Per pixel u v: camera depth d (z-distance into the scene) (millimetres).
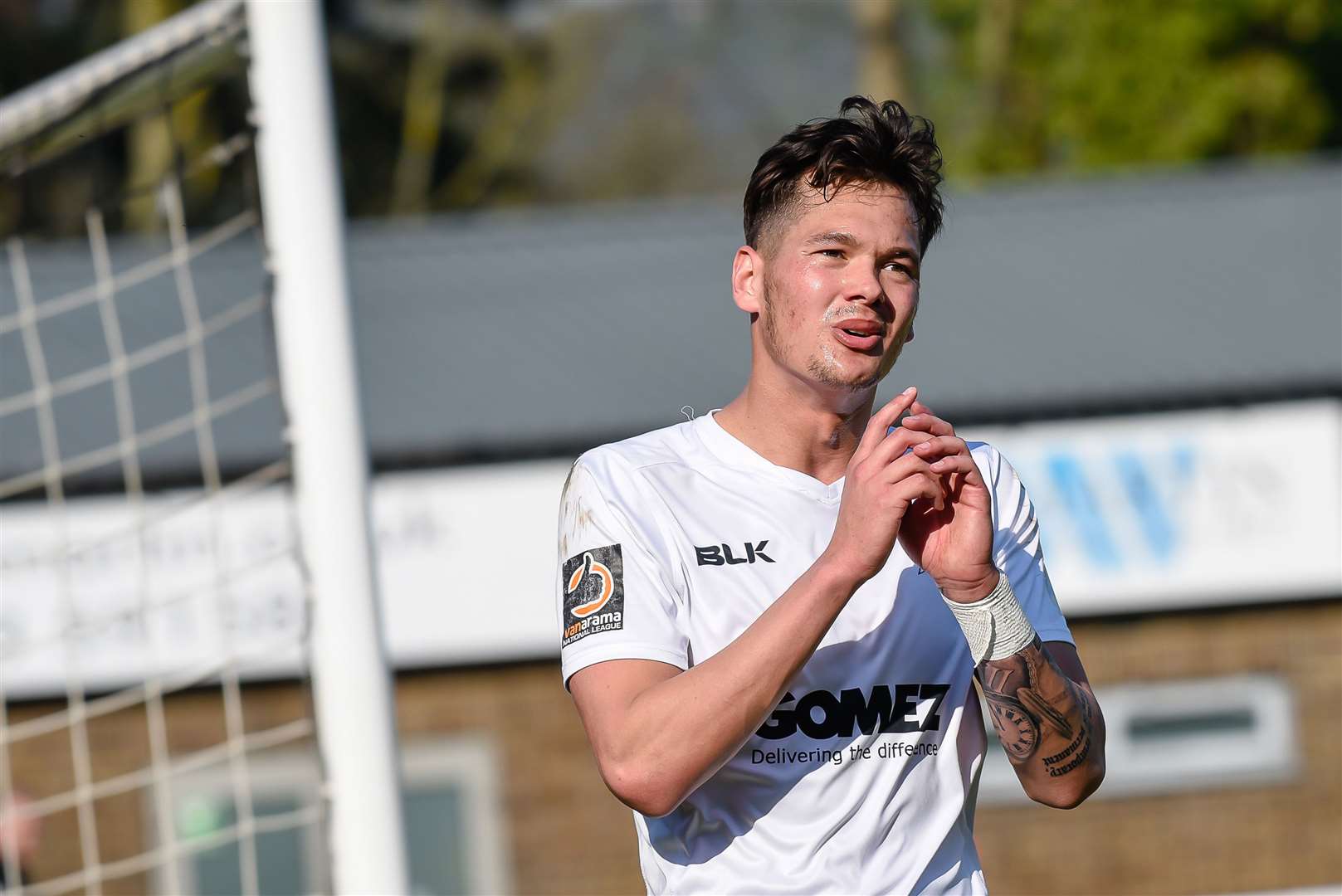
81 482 32688
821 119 8867
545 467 34375
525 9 86000
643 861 8766
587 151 87312
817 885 8195
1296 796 35344
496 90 85562
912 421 8211
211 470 14297
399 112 84062
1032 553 9578
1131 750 35562
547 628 34062
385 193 83625
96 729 33375
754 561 8656
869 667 8531
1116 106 76000
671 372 41219
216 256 46250
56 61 76250
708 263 48438
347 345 12602
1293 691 35344
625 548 8539
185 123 64688
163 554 32219
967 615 8516
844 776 8344
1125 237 48344
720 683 7637
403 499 33906
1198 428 34406
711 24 85438
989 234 49531
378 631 12422
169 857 14102
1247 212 49344
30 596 32062
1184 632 35469
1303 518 34219
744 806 8297
